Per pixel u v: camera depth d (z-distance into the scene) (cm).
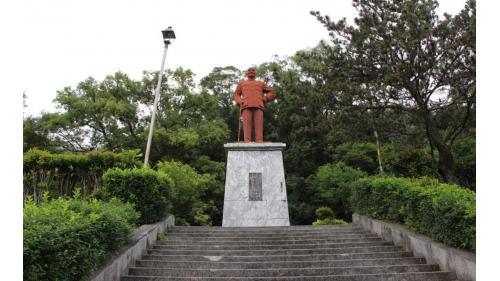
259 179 1224
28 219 407
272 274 638
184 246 791
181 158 2208
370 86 1296
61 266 408
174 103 2297
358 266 675
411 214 773
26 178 998
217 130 2245
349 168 2086
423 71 1207
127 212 701
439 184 813
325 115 1486
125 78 2258
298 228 989
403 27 1205
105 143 2208
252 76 1370
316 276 608
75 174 1056
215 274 634
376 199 942
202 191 1803
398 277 603
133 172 891
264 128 2639
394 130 1404
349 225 1043
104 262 553
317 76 1498
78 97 2166
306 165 2450
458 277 583
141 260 686
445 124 1417
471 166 1434
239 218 1179
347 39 1361
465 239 591
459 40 1120
